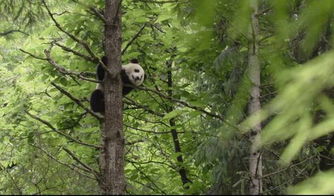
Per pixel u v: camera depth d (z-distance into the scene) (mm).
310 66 3586
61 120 11492
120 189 8953
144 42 12953
